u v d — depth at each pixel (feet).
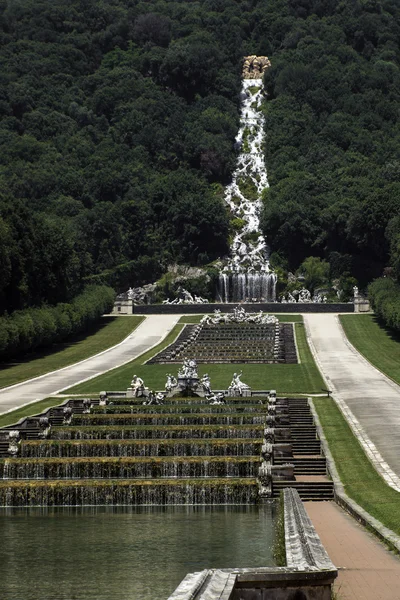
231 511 243.81
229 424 351.05
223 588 121.39
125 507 253.65
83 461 285.64
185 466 285.02
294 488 261.65
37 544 197.67
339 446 307.78
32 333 573.74
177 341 640.17
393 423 340.39
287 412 369.30
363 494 242.99
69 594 158.10
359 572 160.15
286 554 148.25
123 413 369.91
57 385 464.65
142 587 161.68
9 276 588.50
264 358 557.74
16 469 285.43
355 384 453.17
